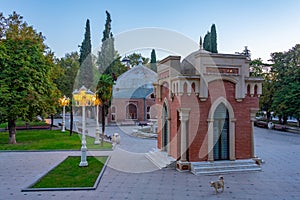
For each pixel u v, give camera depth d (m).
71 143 19.91
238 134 12.55
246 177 11.12
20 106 19.02
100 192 9.34
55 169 12.29
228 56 12.33
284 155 15.91
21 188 9.76
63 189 9.53
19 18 25.16
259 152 16.89
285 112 30.36
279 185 10.12
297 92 29.05
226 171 11.70
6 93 18.84
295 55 32.44
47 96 21.75
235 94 12.45
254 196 8.95
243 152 12.61
